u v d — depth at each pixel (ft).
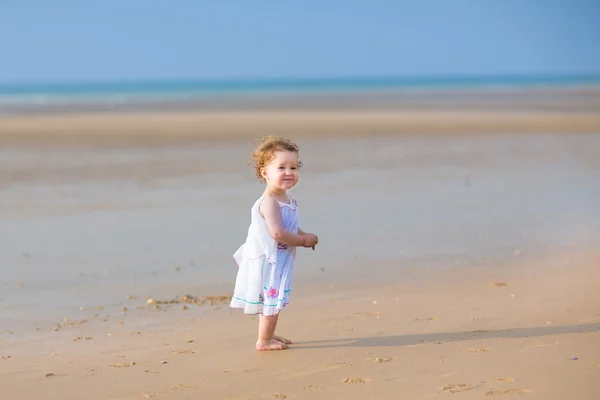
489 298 23.43
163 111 148.97
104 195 46.29
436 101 188.65
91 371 16.99
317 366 16.85
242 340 19.44
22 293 25.39
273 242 18.47
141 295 25.03
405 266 28.63
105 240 34.06
